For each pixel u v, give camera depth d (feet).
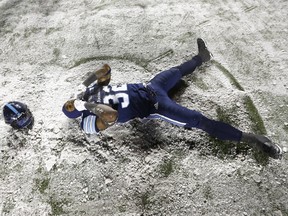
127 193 9.19
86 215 8.95
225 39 12.32
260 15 13.01
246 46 12.03
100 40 12.82
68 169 9.68
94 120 8.45
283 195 8.82
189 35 12.59
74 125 10.38
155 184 9.27
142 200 9.07
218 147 9.69
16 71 12.28
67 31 13.37
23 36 13.46
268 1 13.50
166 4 13.84
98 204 9.09
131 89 8.82
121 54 12.26
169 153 9.73
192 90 10.96
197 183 9.18
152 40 12.57
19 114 9.91
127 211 8.95
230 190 8.99
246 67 11.44
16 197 9.36
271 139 9.77
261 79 11.09
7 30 13.76
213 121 8.89
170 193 9.09
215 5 13.57
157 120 10.28
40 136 10.34
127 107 8.63
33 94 11.42
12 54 12.87
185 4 13.74
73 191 9.32
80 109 8.40
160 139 9.96
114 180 9.41
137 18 13.39
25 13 14.38
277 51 11.78
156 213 8.86
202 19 13.08
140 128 10.18
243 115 10.28
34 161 9.92
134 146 9.89
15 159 10.03
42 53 12.73
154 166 9.54
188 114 8.75
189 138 9.89
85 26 13.42
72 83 11.53
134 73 11.62
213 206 8.80
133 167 9.57
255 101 10.59
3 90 11.71
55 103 11.03
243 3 13.55
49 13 14.28
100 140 10.04
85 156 9.86
